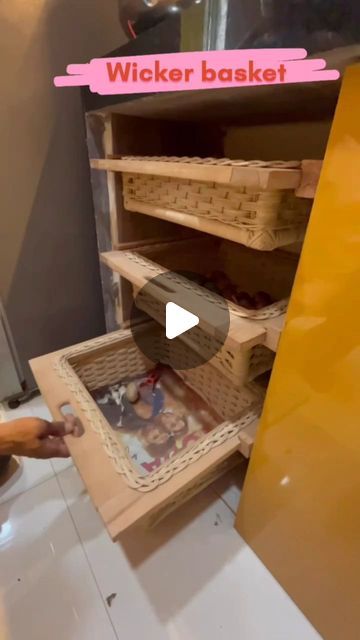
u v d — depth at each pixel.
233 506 0.74
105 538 0.68
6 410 0.97
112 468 0.53
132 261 0.71
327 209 0.32
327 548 0.47
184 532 0.69
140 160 0.56
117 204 0.73
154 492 0.50
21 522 0.70
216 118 0.68
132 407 0.89
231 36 0.34
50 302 0.92
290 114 0.59
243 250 0.85
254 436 0.58
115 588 0.61
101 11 0.70
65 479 0.79
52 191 0.80
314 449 0.43
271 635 0.56
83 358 0.82
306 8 0.27
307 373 0.40
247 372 0.54
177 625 0.57
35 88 0.69
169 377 0.97
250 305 0.70
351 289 0.32
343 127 0.29
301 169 0.36
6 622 0.57
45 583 0.61
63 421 0.58
